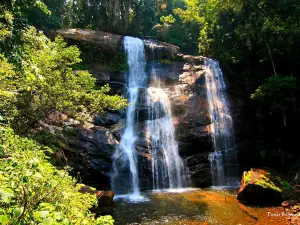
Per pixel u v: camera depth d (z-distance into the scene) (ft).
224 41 82.43
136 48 78.54
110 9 97.14
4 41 18.31
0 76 24.31
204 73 73.20
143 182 51.93
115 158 50.08
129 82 71.87
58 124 47.60
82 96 38.65
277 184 43.27
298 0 68.69
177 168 55.67
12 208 8.28
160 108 63.00
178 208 37.83
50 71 33.30
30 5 21.08
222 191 49.11
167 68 76.54
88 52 71.92
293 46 63.87
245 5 77.30
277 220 32.73
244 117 67.77
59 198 12.73
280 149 62.08
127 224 31.63
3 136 15.94
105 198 36.60
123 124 57.31
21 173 9.66
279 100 60.18
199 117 62.64
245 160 63.05
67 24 97.86
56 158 39.40
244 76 75.77
